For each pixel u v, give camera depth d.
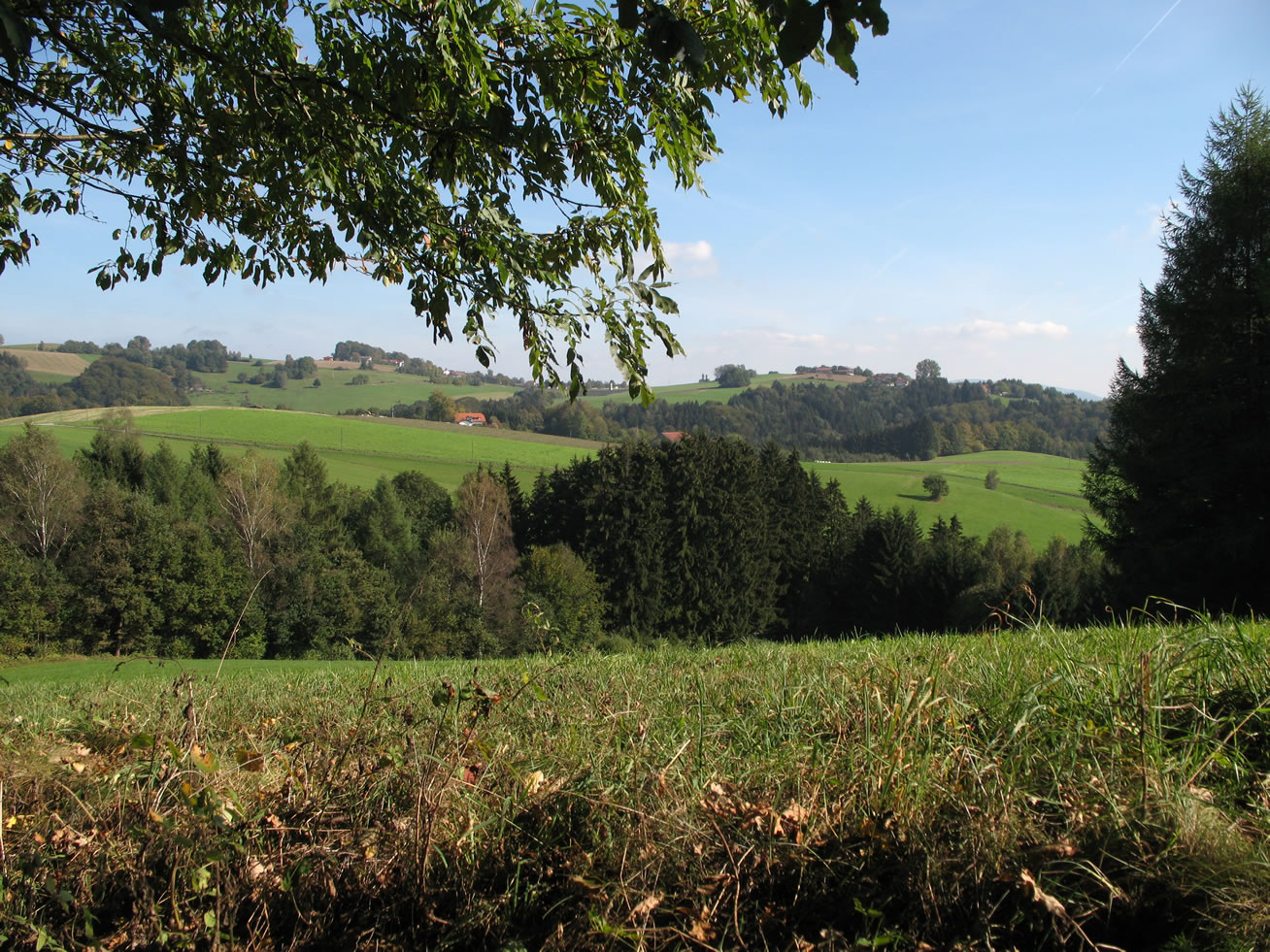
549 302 4.30
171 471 51.94
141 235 4.81
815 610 45.44
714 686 5.30
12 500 38.53
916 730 3.13
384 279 5.03
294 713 5.76
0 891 2.54
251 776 3.51
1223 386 19.16
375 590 35.03
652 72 3.99
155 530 36.47
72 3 3.73
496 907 2.54
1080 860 2.36
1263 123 20.78
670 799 2.89
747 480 42.12
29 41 2.76
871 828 2.56
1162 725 3.14
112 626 36.16
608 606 39.94
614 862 2.62
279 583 35.88
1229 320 19.47
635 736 3.77
